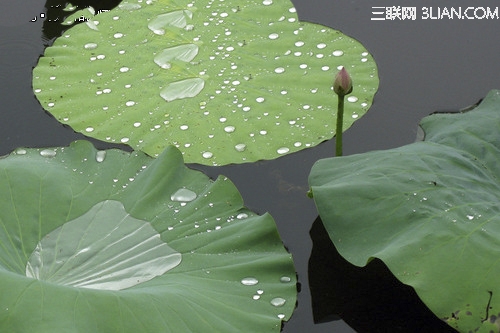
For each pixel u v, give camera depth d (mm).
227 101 2543
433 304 2201
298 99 2551
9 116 2551
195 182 2387
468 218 2260
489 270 2215
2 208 2305
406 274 2217
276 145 2480
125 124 2514
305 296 2324
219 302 2232
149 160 2412
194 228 2324
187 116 2520
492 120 2389
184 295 2225
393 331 2285
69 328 2148
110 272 2262
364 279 2344
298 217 2418
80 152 2420
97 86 2580
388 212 2275
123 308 2184
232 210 2354
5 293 2158
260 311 2236
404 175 2305
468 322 2195
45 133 2512
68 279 2248
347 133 2529
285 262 2293
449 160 2330
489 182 2314
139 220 2328
